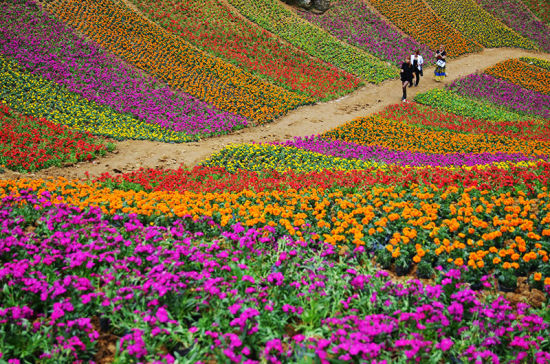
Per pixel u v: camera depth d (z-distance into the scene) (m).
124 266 5.97
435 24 42.03
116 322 5.26
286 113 23.38
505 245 7.54
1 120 16.19
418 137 19.52
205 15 32.25
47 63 21.30
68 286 5.58
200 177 13.26
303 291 5.84
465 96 28.45
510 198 8.63
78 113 18.41
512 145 18.66
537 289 6.45
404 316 5.14
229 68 26.59
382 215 8.63
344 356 4.44
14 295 5.51
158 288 5.32
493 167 11.55
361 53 33.97
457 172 12.02
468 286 6.14
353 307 5.64
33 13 25.23
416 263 7.15
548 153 17.20
